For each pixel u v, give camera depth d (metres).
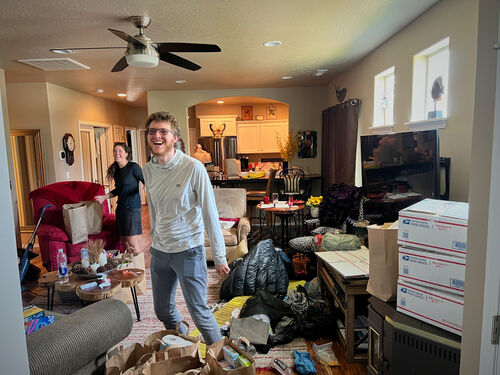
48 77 4.95
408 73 3.05
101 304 1.52
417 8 2.66
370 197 2.88
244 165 8.40
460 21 2.27
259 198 6.00
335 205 3.76
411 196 2.27
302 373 2.05
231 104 9.18
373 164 2.78
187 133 6.54
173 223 1.85
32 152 5.46
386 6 2.61
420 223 1.50
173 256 1.87
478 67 1.06
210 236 1.89
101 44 3.41
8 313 0.69
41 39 3.21
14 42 3.28
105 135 7.62
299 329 2.44
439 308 1.43
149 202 1.99
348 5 2.57
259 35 3.27
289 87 6.34
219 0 2.42
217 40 3.41
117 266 2.71
